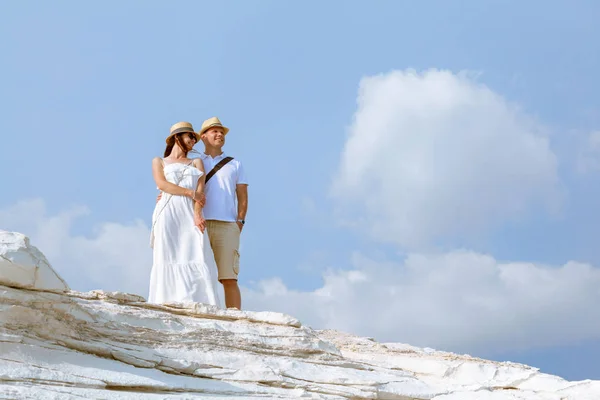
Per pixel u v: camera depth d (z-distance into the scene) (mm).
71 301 6637
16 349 5867
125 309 7383
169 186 9578
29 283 6055
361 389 7812
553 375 9555
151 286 9477
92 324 6805
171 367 6914
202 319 7980
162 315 7531
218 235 10102
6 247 5930
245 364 7453
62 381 5758
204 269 9391
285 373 7578
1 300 5926
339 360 8461
